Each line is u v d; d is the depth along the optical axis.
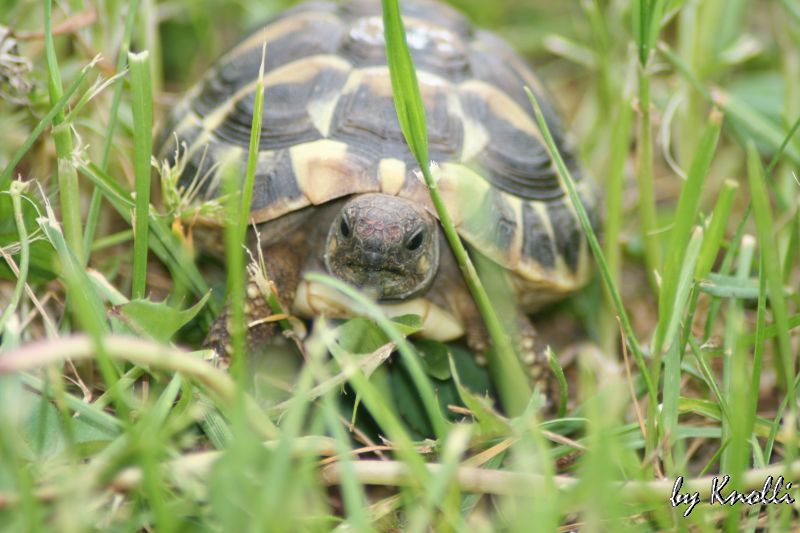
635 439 2.14
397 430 1.59
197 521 1.66
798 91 3.49
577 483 1.67
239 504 1.55
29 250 2.22
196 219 2.39
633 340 2.03
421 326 2.17
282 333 2.48
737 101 3.25
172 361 1.53
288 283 2.50
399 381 2.34
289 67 2.65
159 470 1.62
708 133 1.90
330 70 2.60
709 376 2.05
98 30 2.86
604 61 3.53
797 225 2.46
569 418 2.06
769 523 1.80
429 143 2.47
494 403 2.54
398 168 2.37
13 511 1.53
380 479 1.76
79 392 2.20
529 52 4.55
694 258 1.99
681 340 2.13
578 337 3.04
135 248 2.09
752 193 1.74
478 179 2.46
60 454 1.72
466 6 4.48
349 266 2.32
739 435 1.65
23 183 2.12
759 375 1.87
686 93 3.24
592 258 2.79
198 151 2.59
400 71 1.84
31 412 1.79
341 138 2.44
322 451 1.77
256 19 3.98
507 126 2.65
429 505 1.48
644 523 1.81
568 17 4.65
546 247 2.56
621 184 2.70
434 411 1.69
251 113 2.58
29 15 3.12
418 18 2.84
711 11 3.24
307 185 2.36
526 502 1.66
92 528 1.62
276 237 2.48
